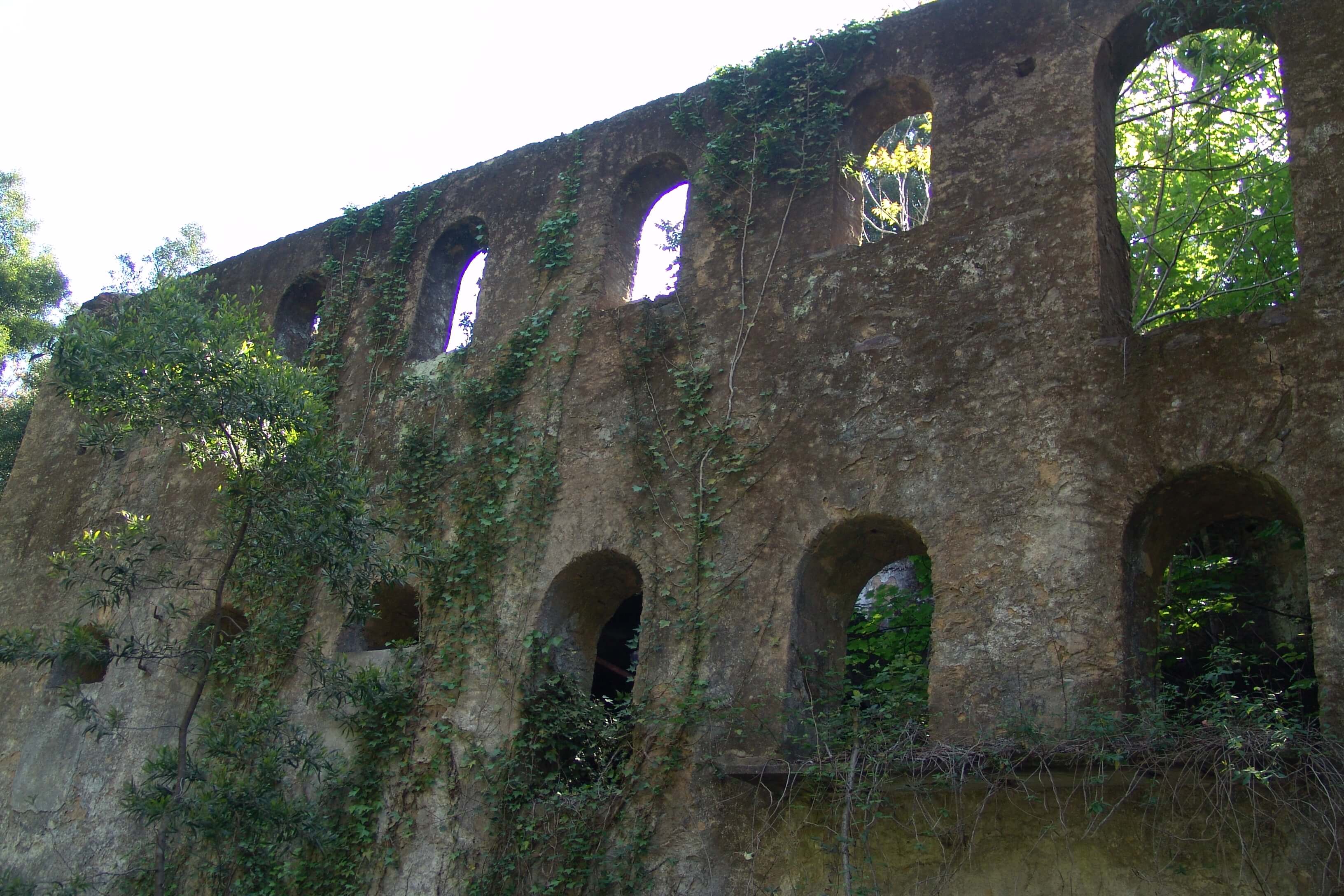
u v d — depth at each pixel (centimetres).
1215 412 802
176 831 939
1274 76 1343
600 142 1266
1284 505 793
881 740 777
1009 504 849
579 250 1209
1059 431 853
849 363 973
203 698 1220
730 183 1125
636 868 876
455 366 1230
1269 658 1080
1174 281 1467
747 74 1169
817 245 1048
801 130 1112
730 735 884
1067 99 970
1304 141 855
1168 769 689
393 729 1050
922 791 779
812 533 923
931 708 816
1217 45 1360
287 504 949
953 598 842
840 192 1084
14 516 1564
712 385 1036
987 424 885
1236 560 1148
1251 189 1416
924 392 924
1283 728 671
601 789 919
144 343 946
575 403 1114
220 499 1076
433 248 1361
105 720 1100
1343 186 827
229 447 975
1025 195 952
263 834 941
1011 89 1003
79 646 997
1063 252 912
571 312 1173
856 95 1097
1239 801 699
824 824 823
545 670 1025
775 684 886
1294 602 1099
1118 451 826
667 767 895
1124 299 937
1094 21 988
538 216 1269
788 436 973
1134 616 796
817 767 795
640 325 1107
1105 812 734
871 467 920
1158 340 845
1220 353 817
